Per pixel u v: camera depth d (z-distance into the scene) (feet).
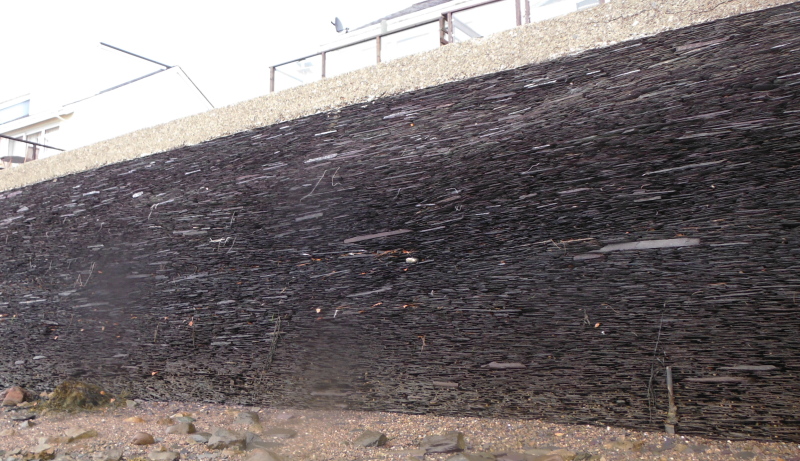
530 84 9.71
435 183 10.32
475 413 9.39
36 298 17.08
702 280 7.55
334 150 12.03
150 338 14.01
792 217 7.00
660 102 8.26
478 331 9.41
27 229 18.47
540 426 8.61
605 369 8.23
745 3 7.87
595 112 8.85
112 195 16.05
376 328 10.51
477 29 17.51
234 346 12.46
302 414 10.93
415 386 10.02
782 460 6.47
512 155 9.52
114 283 15.12
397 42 22.41
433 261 10.00
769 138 7.29
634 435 7.82
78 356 15.51
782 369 6.94
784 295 6.95
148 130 16.06
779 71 7.36
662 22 8.59
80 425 11.50
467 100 10.40
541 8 17.35
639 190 8.21
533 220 9.10
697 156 7.80
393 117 11.32
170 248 14.14
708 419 7.41
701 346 7.50
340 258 11.19
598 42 9.20
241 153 13.64
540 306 8.84
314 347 11.27
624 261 8.17
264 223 12.55
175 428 10.45
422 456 7.86
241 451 8.90
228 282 12.80
